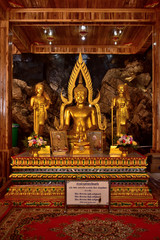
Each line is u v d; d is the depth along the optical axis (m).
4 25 5.53
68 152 4.58
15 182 4.00
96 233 2.90
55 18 5.62
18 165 4.02
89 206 3.74
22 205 3.78
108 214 3.49
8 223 3.17
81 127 4.90
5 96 5.41
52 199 3.84
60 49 8.37
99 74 9.51
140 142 8.70
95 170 3.97
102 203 3.58
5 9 5.54
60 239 2.76
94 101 5.04
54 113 9.10
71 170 3.98
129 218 3.35
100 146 4.63
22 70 8.93
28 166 4.01
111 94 9.06
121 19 5.63
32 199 3.83
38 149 4.30
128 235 2.85
